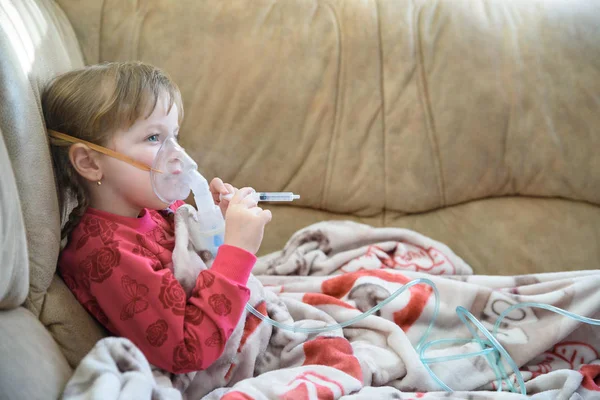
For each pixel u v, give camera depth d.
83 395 0.80
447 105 1.73
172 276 1.04
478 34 1.74
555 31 1.76
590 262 1.67
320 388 1.02
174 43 1.68
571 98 1.74
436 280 1.42
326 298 1.34
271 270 1.56
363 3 1.75
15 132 0.93
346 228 1.66
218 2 1.71
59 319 0.99
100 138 1.07
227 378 1.12
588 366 1.20
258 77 1.69
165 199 1.10
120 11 1.68
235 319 1.02
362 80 1.72
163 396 0.87
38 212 0.96
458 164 1.73
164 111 1.11
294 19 1.71
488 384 1.23
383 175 1.74
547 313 1.35
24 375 0.81
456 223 1.74
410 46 1.73
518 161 1.75
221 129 1.69
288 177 1.73
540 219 1.73
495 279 1.49
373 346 1.22
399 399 1.04
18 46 1.04
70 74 1.11
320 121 1.71
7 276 0.85
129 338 1.00
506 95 1.73
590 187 1.74
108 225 1.08
